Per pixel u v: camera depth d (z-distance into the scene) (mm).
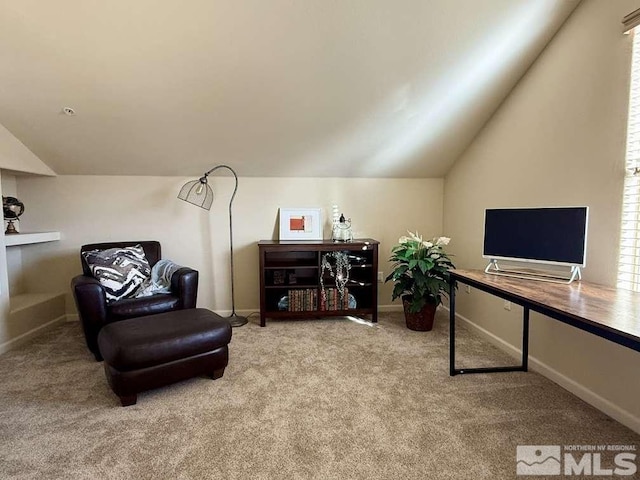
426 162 3734
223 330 2354
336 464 1571
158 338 2104
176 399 2127
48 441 1740
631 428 1807
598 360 1994
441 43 2359
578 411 1975
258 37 2254
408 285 3330
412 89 2730
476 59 2490
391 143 3391
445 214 4000
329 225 3963
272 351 2848
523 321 2549
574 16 2188
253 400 2111
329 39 2295
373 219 4012
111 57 2332
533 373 2443
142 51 2301
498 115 2967
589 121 2102
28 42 2199
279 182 3873
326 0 2062
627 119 1890
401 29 2258
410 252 3305
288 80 2598
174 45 2273
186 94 2682
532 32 2316
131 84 2562
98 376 2436
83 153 3316
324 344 2996
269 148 3393
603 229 2027
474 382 2318
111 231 3713
